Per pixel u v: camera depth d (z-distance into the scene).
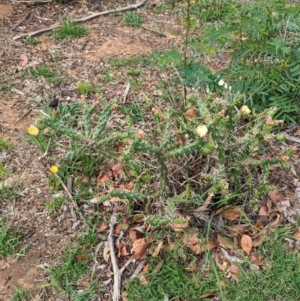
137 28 2.32
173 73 2.01
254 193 1.45
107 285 1.36
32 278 1.38
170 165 1.44
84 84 1.94
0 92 1.95
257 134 1.38
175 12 2.41
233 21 1.79
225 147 1.41
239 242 1.42
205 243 1.40
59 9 2.45
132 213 1.45
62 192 1.57
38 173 1.63
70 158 1.53
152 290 1.33
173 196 1.43
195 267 1.37
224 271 1.36
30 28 2.31
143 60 2.10
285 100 1.71
